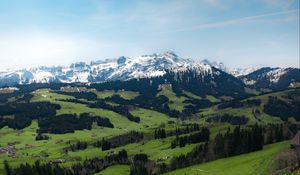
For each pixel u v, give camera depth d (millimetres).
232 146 178625
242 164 145375
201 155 190375
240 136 181625
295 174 101375
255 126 183875
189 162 187500
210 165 161750
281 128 199500
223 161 162625
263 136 186625
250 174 127500
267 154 148250
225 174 139125
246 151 174000
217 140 188750
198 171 157000
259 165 133500
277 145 172875
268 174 116250
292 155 119562
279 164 118938
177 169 183250
